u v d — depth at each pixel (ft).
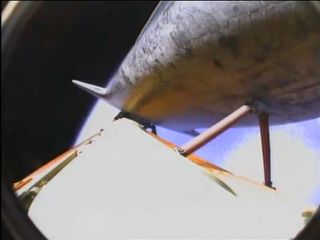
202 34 43.27
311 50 39.22
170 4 47.24
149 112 63.36
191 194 46.24
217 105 52.90
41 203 53.83
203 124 63.46
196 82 49.47
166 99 57.11
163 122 66.08
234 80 46.11
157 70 52.34
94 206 51.78
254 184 48.21
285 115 52.70
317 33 37.83
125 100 65.57
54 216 51.24
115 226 47.62
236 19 40.06
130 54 58.34
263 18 38.45
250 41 40.78
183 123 66.44
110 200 51.01
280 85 44.65
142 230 45.93
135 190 50.85
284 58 41.06
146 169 53.01
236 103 50.26
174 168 50.83
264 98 47.52
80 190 54.29
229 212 42.80
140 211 48.52
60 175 57.77
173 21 45.98
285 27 38.42
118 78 64.03
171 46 47.50
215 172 49.47
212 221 43.29
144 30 54.03
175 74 50.29
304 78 42.55
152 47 51.24
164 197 48.03
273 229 39.60
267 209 43.21
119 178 54.19
